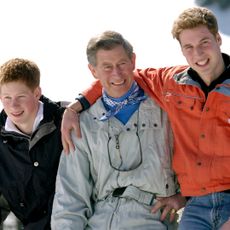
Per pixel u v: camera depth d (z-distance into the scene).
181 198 9.99
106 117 10.00
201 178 9.41
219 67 9.50
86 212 10.12
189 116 9.62
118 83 9.78
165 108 9.85
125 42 9.78
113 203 9.87
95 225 9.88
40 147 10.34
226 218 9.24
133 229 9.70
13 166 10.38
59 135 10.37
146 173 9.83
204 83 9.58
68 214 9.98
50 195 10.41
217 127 9.38
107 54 9.65
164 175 9.90
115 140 9.95
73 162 10.13
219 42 9.61
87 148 10.09
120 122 10.02
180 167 9.70
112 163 9.97
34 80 10.16
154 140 9.95
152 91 10.08
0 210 10.78
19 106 10.02
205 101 9.52
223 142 9.33
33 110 10.23
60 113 10.52
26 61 10.18
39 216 10.45
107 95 10.10
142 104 10.05
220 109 9.38
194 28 9.36
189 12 9.52
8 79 9.95
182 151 9.59
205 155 9.45
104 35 9.74
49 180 10.38
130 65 9.85
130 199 9.83
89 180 10.23
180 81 9.73
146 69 10.47
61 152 10.38
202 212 9.45
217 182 9.34
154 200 9.94
